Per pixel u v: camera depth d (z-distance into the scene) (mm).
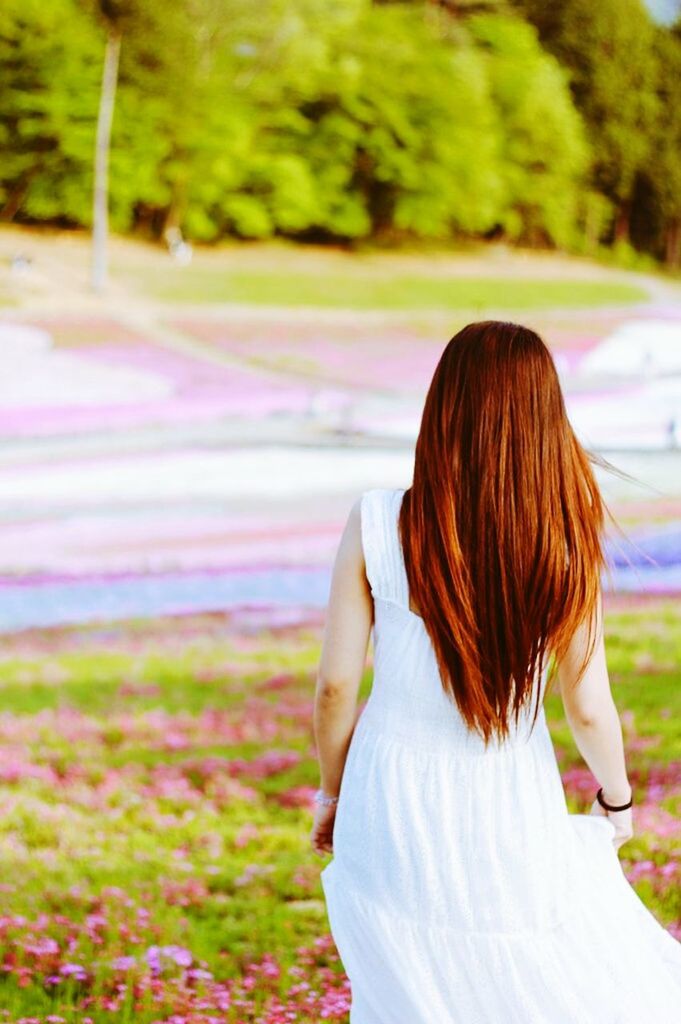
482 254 56406
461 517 2684
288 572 15430
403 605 2791
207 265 47594
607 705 2854
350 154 54250
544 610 2682
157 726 8852
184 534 17562
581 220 58125
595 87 57500
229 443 24016
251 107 52531
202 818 6645
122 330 35812
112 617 13156
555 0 58000
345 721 2943
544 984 2680
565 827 2846
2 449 22766
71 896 5363
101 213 45188
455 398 2709
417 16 57188
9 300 37594
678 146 57344
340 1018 4211
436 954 2699
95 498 19641
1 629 12594
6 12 46094
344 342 36719
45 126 46656
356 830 2812
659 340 38875
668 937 2891
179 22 49125
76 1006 4309
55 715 9211
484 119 56188
